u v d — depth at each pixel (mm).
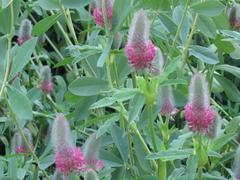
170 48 761
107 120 678
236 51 834
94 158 608
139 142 684
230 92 881
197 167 598
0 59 715
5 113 853
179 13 788
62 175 608
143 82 586
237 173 598
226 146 748
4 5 674
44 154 765
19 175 741
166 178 661
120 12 669
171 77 757
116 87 723
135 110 587
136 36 578
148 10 790
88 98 755
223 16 796
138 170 705
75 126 824
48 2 775
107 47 668
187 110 553
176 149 571
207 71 842
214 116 565
